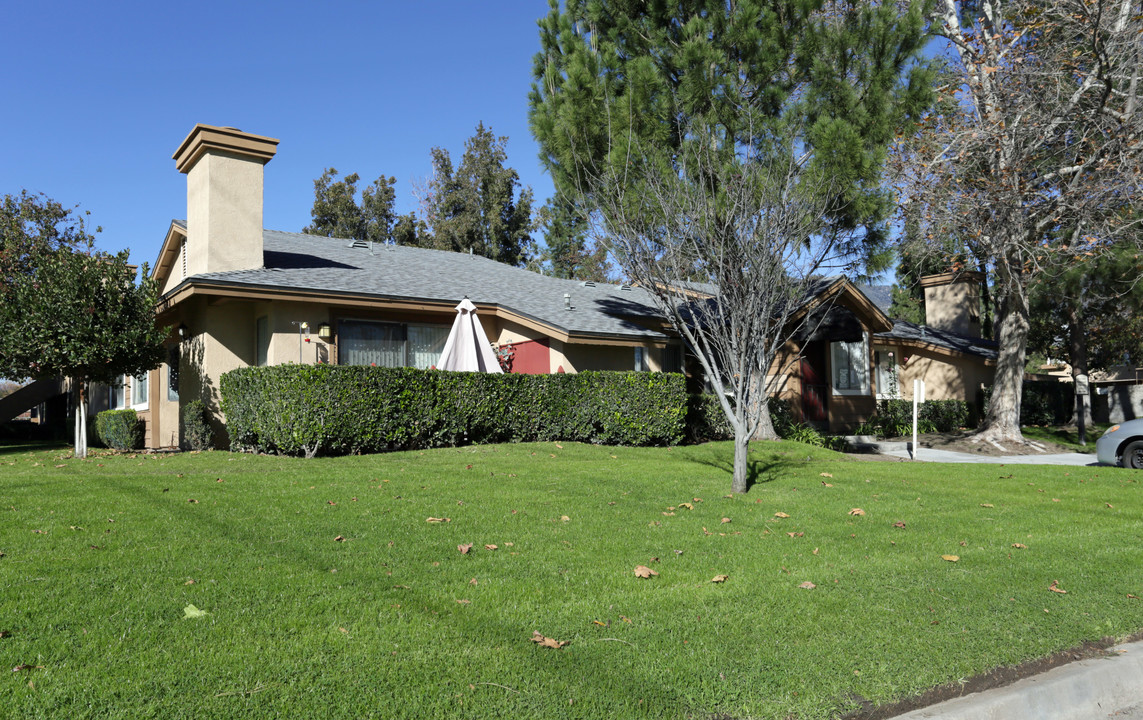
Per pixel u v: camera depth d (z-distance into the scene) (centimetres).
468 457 1146
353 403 1175
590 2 1333
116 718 303
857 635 421
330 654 369
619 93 1301
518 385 1381
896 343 2380
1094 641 435
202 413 1356
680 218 1027
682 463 1145
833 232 1180
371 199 4041
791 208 929
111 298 1205
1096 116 1517
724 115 1245
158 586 464
